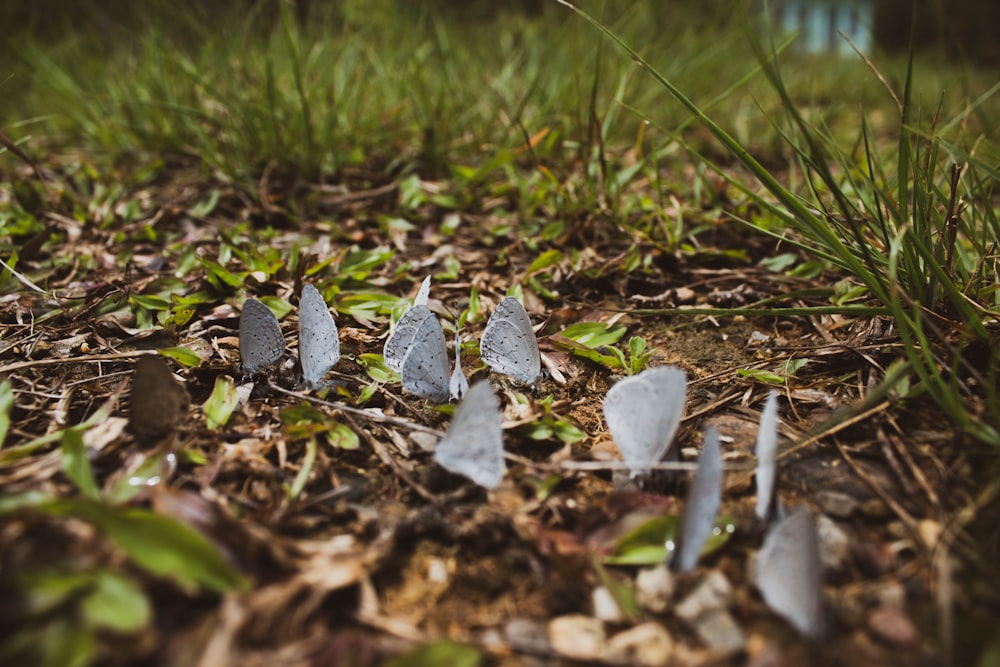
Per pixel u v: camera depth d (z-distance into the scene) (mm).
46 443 120
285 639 91
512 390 145
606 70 285
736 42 373
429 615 99
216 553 93
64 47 326
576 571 102
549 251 187
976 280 142
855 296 160
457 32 383
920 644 93
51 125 305
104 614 85
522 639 95
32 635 83
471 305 172
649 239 200
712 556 107
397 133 274
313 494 117
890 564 104
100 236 211
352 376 147
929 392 128
